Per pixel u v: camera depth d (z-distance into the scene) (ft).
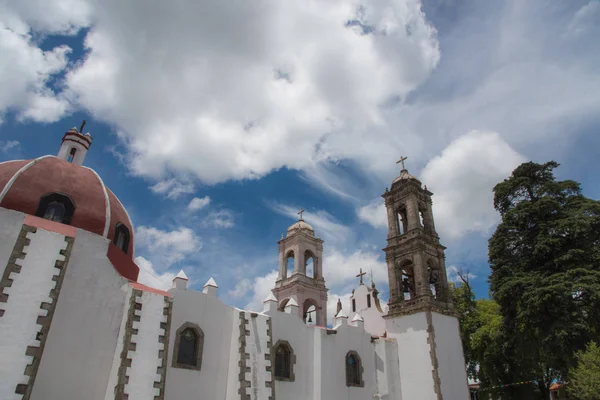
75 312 59.62
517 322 101.19
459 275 154.71
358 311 143.13
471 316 144.15
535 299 93.25
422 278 117.29
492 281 111.34
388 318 120.47
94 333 60.44
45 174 69.10
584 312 89.71
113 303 63.87
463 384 108.88
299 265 135.13
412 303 117.29
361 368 99.14
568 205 108.27
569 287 90.17
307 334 91.81
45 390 53.83
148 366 59.93
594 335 86.43
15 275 52.95
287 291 133.90
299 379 85.46
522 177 117.50
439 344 108.88
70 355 57.31
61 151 84.84
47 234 57.98
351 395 93.15
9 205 62.03
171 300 67.56
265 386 72.90
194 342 72.08
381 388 102.17
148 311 63.93
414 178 135.33
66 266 58.03
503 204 123.75
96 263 64.13
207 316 74.79
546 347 93.09
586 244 99.19
